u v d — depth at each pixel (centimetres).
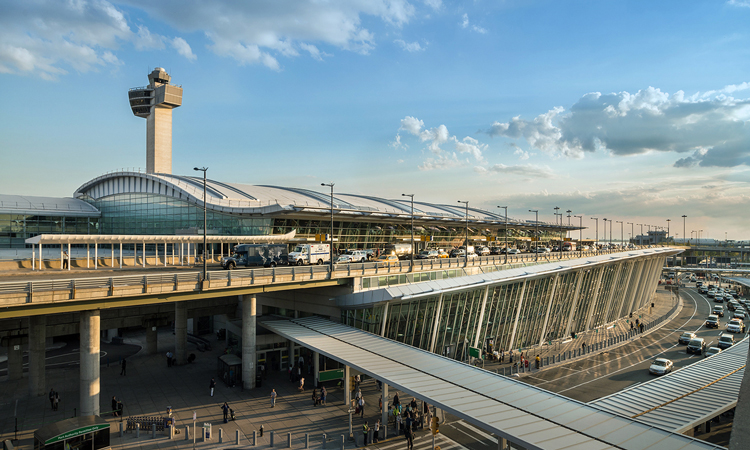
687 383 3366
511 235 13712
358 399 3603
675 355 5956
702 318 9156
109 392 4097
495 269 6344
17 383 4341
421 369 3111
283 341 4781
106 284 3103
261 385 4275
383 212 8088
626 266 9469
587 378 4816
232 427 3325
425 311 4819
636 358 5772
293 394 4059
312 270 4288
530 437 2094
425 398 2583
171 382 4409
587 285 7869
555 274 6538
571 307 7431
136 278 3238
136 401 3862
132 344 6112
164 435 3180
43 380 4038
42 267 4534
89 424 2823
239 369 4316
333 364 4584
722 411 2789
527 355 6006
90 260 5038
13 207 8975
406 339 4734
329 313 4756
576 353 5903
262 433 3186
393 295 4091
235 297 5681
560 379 4769
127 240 4803
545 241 15850
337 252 7219
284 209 6512
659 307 11306
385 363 3228
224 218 7275
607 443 2059
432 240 10288
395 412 3375
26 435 3153
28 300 2753
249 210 6806
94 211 9994
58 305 2939
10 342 4306
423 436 3284
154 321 5209
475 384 2833
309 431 3272
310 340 3856
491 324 5772
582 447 2009
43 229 9231
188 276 3509
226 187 8075
